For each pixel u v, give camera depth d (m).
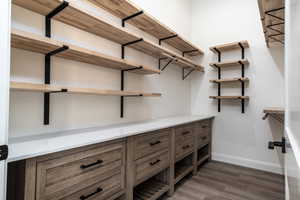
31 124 1.30
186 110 3.27
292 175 0.50
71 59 1.52
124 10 1.83
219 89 3.06
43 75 1.35
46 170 0.94
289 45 0.62
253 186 2.17
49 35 1.38
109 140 1.27
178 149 2.11
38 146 1.00
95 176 1.18
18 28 1.23
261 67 2.70
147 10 2.36
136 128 1.66
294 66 0.48
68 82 1.52
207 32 3.22
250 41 2.79
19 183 0.89
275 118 2.53
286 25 0.72
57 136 1.28
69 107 1.53
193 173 2.47
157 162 1.76
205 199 1.89
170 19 2.82
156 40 2.56
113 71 1.93
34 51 1.28
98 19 1.41
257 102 2.72
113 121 1.93
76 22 1.46
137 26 2.18
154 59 2.51
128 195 1.43
